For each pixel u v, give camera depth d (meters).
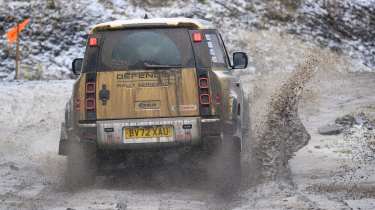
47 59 56.16
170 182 16.77
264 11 66.00
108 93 15.42
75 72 18.38
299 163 19.22
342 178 16.78
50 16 61.19
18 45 52.81
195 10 64.31
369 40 66.31
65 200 14.38
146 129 15.34
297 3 68.06
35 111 32.56
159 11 63.88
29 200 14.34
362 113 27.94
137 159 15.98
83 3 63.06
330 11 68.75
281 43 61.12
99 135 15.39
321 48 62.03
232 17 64.38
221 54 16.95
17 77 52.44
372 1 73.12
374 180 16.34
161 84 15.39
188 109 15.34
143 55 15.55
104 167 16.16
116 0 64.44
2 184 16.52
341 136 23.83
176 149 15.72
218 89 15.41
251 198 14.48
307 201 13.78
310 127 26.14
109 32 15.77
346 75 49.47
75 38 59.09
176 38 15.67
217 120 15.31
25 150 22.52
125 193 15.27
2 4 62.81
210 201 14.27
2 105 34.16
